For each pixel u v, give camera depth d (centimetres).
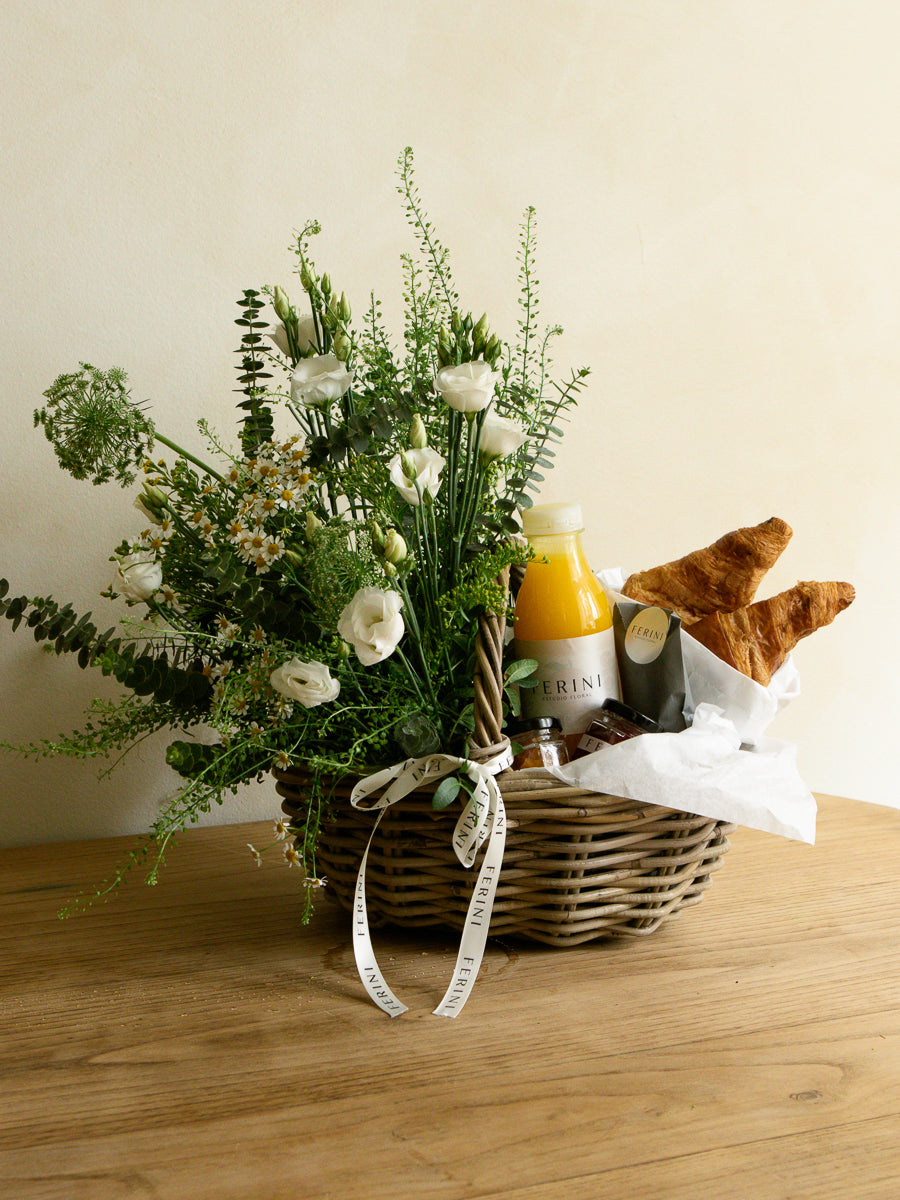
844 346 129
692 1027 56
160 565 67
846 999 58
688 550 120
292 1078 51
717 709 68
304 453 65
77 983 64
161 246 97
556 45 112
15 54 91
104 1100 50
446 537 68
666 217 118
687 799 61
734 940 68
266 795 104
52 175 93
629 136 116
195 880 85
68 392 74
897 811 100
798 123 125
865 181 130
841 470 129
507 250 110
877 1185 41
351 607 58
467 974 60
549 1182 42
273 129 100
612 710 68
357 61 103
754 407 123
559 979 63
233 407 100
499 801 60
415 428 62
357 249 104
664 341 118
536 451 80
